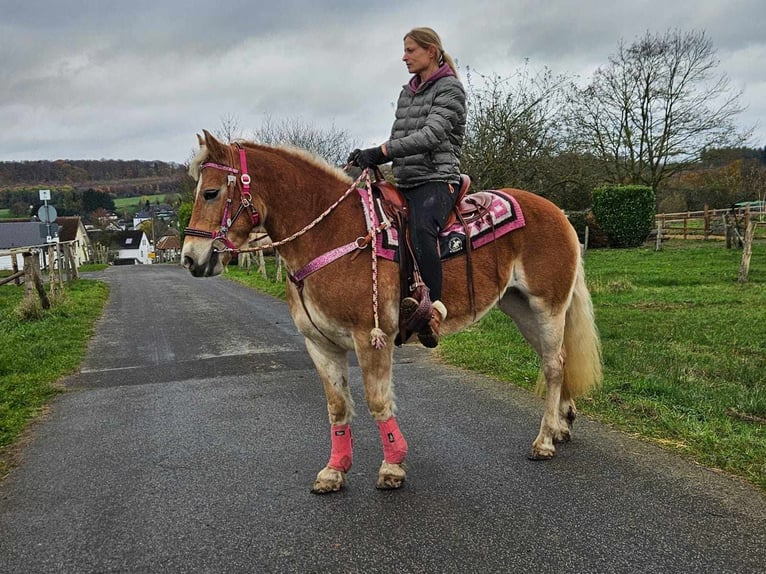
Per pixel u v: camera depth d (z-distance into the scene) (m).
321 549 2.92
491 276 3.80
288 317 10.48
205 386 6.03
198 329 9.47
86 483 3.79
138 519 3.28
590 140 27.34
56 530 3.19
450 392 5.48
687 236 24.86
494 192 4.09
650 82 27.22
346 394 3.62
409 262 3.47
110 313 11.72
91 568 2.82
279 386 5.95
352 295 3.31
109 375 6.62
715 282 12.18
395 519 3.19
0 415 5.18
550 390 4.02
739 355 6.19
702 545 2.81
